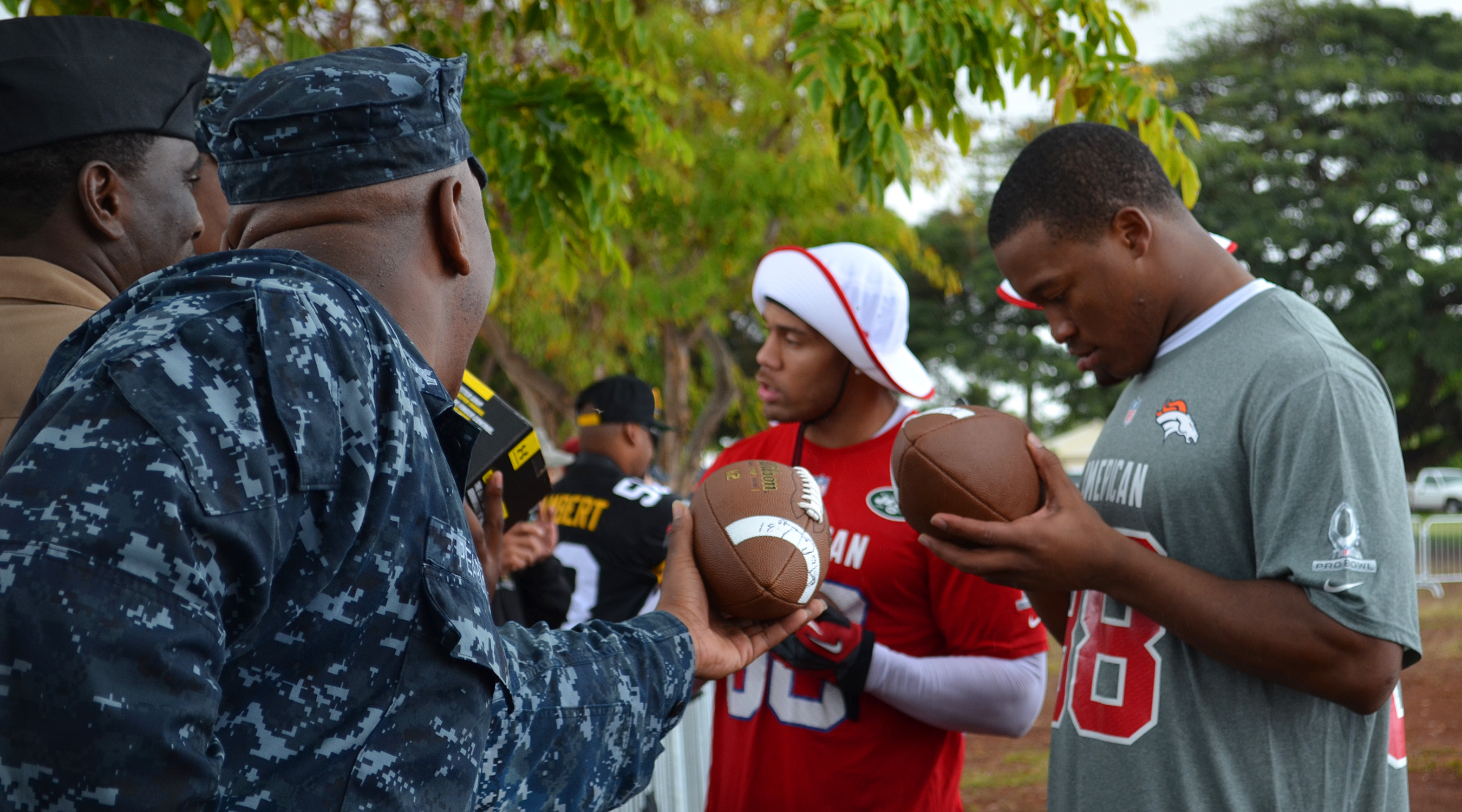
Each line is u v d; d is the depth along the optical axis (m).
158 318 0.94
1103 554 1.70
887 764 2.36
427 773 0.98
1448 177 26.42
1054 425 34.22
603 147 4.12
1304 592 1.59
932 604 2.42
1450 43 28.78
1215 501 1.73
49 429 0.87
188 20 3.18
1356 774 1.70
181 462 0.86
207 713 0.85
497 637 1.08
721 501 1.74
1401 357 25.94
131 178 1.81
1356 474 1.58
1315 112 28.69
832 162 12.27
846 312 2.46
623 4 4.15
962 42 3.83
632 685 1.31
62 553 0.81
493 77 4.38
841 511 2.48
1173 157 3.91
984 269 29.73
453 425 1.17
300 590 0.94
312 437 0.94
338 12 5.43
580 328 15.57
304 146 1.12
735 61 12.34
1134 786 1.78
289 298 0.98
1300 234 26.33
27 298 1.69
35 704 0.79
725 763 2.58
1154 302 1.86
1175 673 1.76
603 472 4.47
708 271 12.97
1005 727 2.36
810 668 2.25
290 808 0.92
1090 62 3.90
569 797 1.24
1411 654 1.62
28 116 1.71
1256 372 1.71
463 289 1.27
